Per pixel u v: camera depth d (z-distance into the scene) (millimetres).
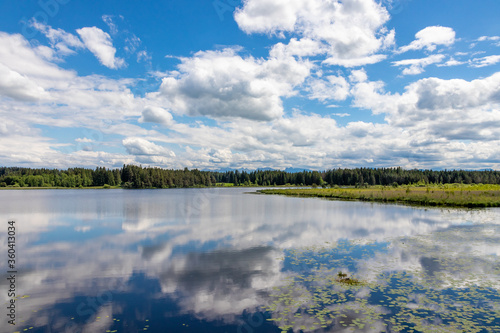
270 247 19000
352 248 18234
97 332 8523
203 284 12359
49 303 10578
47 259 16547
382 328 8562
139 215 38812
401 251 17312
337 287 11703
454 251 17203
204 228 27266
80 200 71812
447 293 11008
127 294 11383
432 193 61812
